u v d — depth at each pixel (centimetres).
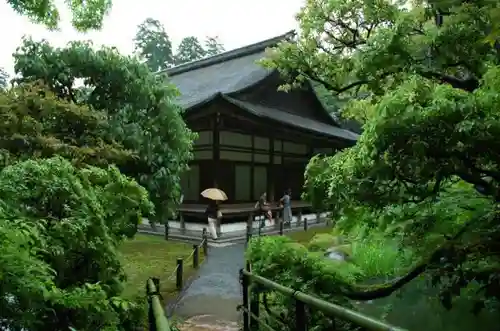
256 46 2259
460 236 451
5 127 566
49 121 654
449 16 524
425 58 564
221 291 789
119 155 672
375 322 184
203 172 1616
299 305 302
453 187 522
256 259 509
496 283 415
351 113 843
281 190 1962
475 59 523
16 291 230
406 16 557
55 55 807
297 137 1942
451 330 506
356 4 717
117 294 364
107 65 826
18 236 238
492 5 454
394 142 335
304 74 820
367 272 727
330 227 1792
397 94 350
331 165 463
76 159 562
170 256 1116
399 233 530
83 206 340
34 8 838
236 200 1686
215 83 2005
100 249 350
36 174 323
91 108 728
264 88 1922
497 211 438
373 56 565
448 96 336
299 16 810
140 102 858
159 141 851
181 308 682
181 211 1533
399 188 385
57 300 256
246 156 1727
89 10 977
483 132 317
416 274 479
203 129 1598
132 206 433
